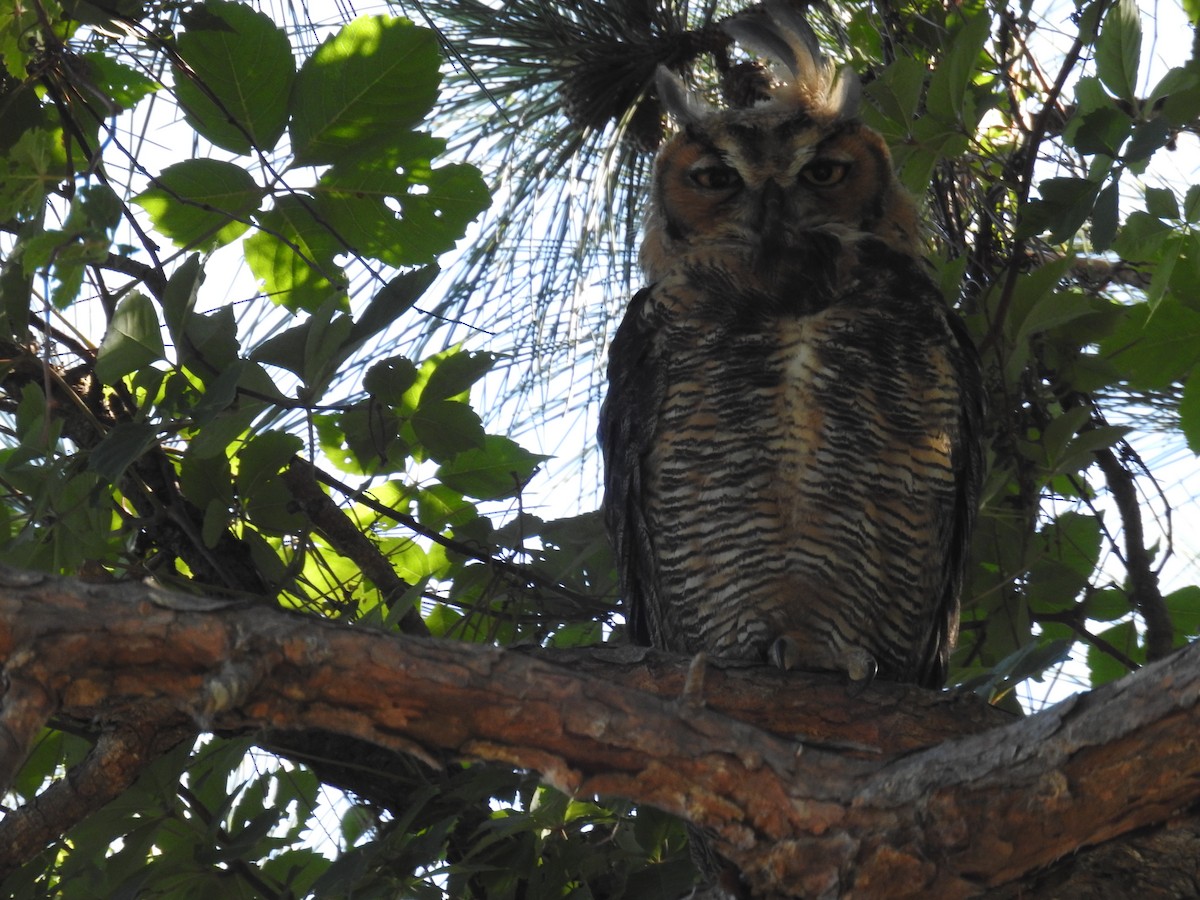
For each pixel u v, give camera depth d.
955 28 9.75
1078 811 5.15
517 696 5.52
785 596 8.90
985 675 7.89
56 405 8.17
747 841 5.59
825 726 7.35
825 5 10.98
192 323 7.26
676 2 10.38
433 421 8.30
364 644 5.44
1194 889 6.33
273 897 7.84
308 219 8.28
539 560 9.40
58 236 6.07
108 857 7.62
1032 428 9.58
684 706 5.63
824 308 8.90
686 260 9.48
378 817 8.27
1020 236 7.41
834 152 9.71
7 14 7.57
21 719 5.03
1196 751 4.92
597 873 7.81
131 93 9.09
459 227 8.33
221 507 8.05
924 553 8.97
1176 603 9.45
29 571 5.32
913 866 5.38
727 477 8.84
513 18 10.20
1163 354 8.73
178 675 5.29
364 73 7.86
